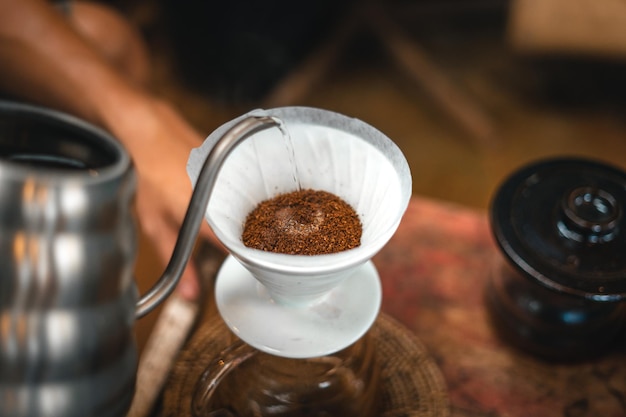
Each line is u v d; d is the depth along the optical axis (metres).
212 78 1.58
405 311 0.64
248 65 1.54
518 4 1.37
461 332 0.63
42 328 0.34
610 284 0.54
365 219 0.42
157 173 0.66
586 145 1.54
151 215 0.66
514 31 1.40
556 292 0.54
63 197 0.32
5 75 0.73
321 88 1.67
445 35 1.84
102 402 0.37
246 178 0.43
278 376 0.48
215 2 1.43
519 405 0.58
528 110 1.63
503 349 0.62
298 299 0.44
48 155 0.37
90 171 0.36
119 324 0.36
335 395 0.49
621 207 0.59
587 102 1.65
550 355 0.60
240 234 0.41
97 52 0.76
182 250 0.38
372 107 1.63
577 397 0.59
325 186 0.44
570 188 0.58
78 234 0.33
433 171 1.47
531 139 1.55
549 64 1.66
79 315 0.34
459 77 1.71
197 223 0.37
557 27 1.34
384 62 1.75
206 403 0.49
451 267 0.68
